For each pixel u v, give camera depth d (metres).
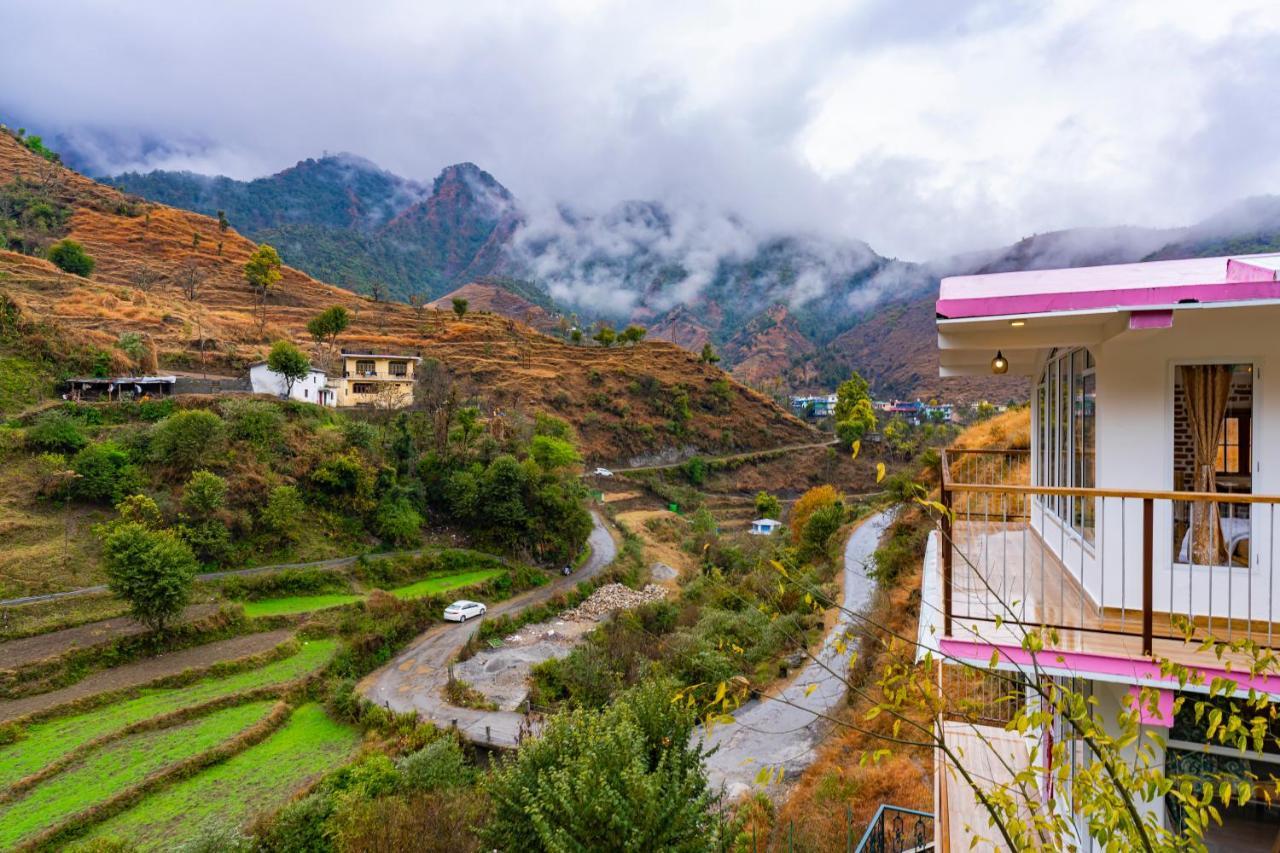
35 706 23.17
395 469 43.91
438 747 20.31
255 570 34.88
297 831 16.86
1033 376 9.84
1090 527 6.39
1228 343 5.35
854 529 42.34
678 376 96.00
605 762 10.03
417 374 66.44
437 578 40.09
